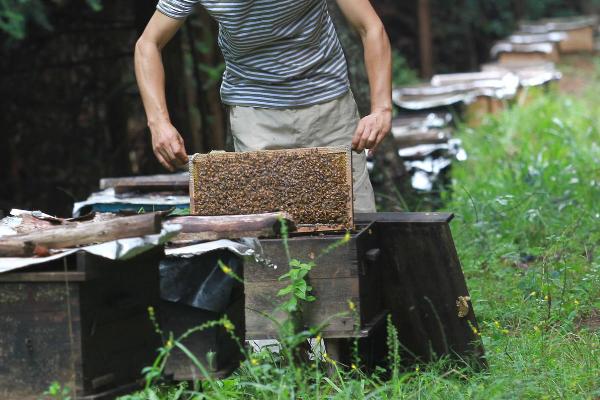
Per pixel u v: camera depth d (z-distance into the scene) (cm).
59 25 1573
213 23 1627
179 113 1370
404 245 652
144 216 519
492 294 852
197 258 588
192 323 595
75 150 1642
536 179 1230
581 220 1052
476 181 1362
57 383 493
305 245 607
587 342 687
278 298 611
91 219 592
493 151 1593
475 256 992
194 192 650
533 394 584
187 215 604
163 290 588
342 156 630
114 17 1628
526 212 1069
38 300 505
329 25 743
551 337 709
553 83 2256
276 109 738
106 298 520
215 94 1581
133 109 1647
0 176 1631
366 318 624
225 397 559
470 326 655
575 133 1598
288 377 566
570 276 866
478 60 3403
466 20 3309
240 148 754
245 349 632
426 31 3006
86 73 1661
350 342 652
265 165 639
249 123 744
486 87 2080
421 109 1930
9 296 507
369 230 636
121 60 1641
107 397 512
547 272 825
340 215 631
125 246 507
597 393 585
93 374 511
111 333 526
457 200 1209
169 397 573
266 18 702
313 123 739
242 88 744
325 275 605
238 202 643
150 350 561
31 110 1636
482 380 616
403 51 3272
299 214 636
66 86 1647
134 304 540
